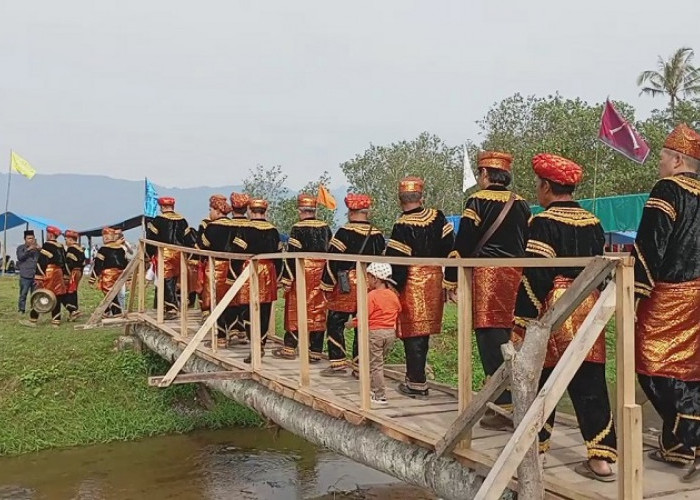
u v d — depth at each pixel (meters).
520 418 3.36
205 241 9.12
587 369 3.91
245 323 9.13
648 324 3.98
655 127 27.38
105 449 9.99
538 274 4.00
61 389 11.02
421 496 8.30
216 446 10.19
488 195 5.06
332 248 6.97
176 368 7.38
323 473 9.16
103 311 11.60
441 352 13.05
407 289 5.74
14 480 8.79
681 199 3.89
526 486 3.32
